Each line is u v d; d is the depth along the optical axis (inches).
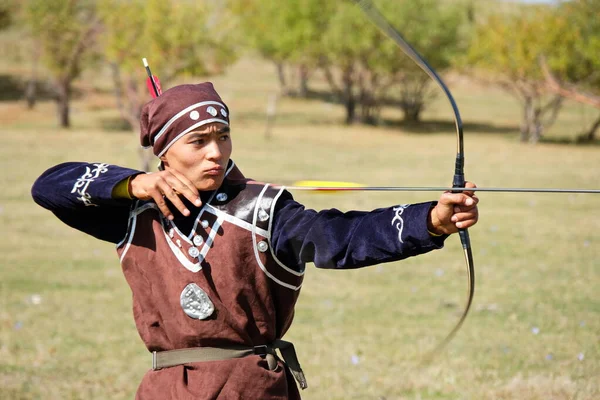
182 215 182.9
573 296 575.5
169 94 180.7
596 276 644.7
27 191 1123.9
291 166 1544.0
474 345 454.3
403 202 1098.1
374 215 167.9
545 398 360.8
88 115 2684.5
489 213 1001.5
